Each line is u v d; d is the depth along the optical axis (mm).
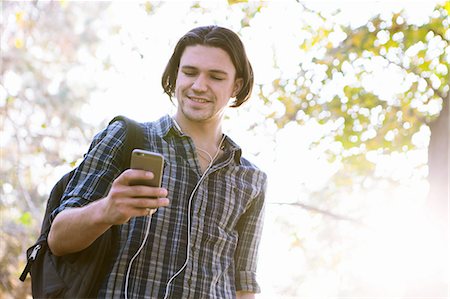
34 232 12812
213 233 3404
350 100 9578
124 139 3352
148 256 3232
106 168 3291
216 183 3475
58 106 16328
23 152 14281
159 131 3438
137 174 2875
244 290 3666
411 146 9695
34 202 14055
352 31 9508
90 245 3211
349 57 9406
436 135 7223
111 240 3252
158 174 2908
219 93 3422
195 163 3410
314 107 9672
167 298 3215
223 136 3619
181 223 3312
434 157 7160
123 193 2883
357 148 9734
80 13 18406
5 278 12188
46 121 15492
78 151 15227
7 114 14414
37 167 14305
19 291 12133
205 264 3355
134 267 3209
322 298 11516
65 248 3141
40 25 17438
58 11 18094
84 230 3029
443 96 8188
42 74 16938
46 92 16391
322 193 11047
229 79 3455
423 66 9055
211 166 3465
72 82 17297
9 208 13531
